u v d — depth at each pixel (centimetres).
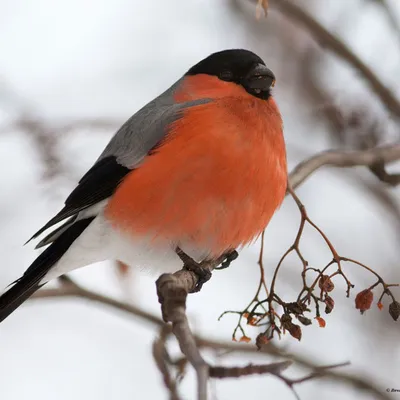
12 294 876
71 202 861
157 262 881
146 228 840
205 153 809
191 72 909
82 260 889
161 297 609
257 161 819
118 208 846
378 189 1296
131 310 940
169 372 725
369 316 1164
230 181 812
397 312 750
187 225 830
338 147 1182
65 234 882
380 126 1152
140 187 827
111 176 853
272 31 1355
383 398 980
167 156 818
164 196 820
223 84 876
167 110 852
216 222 830
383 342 1143
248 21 1351
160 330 805
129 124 877
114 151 866
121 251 879
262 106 860
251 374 534
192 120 827
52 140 1024
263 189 830
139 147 840
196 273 839
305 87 1323
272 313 762
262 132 833
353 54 1183
